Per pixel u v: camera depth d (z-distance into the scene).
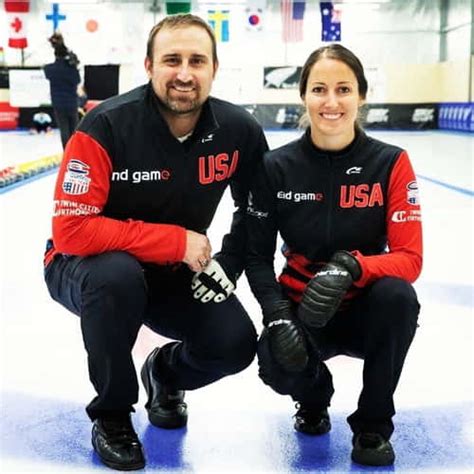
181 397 1.83
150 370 1.84
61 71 8.48
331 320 1.70
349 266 1.53
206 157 1.66
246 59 17.31
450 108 16.67
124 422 1.61
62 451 1.64
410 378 2.13
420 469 1.57
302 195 1.66
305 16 17.45
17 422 1.80
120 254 1.56
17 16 16.75
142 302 1.54
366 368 1.58
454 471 1.56
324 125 1.61
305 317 1.50
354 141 1.65
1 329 2.60
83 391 2.02
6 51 16.86
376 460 1.58
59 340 2.49
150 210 1.67
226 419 1.86
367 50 17.80
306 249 1.69
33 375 2.15
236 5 17.08
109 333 1.51
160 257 1.60
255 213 1.71
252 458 1.63
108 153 1.58
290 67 17.14
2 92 15.94
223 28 17.16
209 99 1.68
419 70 17.30
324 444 1.71
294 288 1.72
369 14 17.58
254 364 2.29
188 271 1.75
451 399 1.97
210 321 1.66
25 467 1.56
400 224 1.63
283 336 1.54
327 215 1.66
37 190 6.39
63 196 1.55
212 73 1.61
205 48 1.56
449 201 5.76
